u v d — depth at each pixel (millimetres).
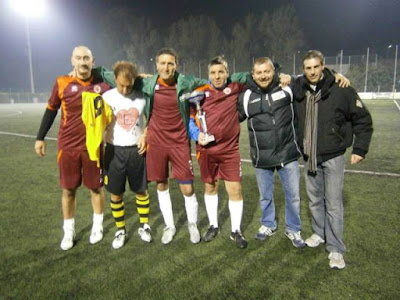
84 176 2867
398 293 2186
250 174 5223
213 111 2795
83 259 2697
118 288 2307
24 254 2785
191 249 2838
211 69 2693
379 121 11680
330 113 2479
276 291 2238
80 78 2756
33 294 2262
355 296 2168
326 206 2598
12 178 5152
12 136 9914
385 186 4387
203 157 2910
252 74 2709
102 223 3191
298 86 2617
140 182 2920
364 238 2934
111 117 2754
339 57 29609
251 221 3410
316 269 2482
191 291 2258
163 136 2850
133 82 2703
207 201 3080
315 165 2564
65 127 2766
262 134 2746
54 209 3807
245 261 2621
